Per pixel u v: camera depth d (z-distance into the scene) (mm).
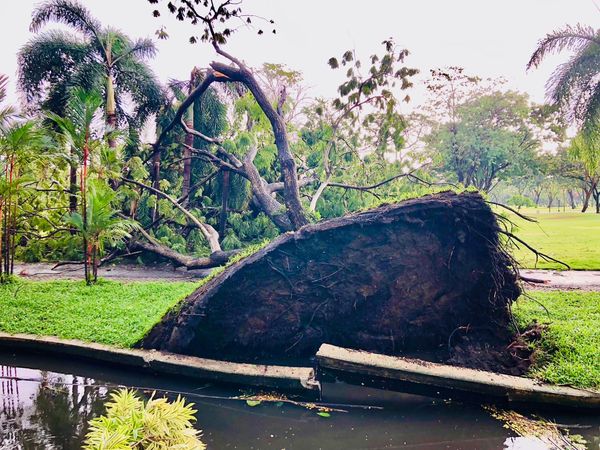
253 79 10539
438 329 5633
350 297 5641
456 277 5695
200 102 15625
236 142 13914
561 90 13930
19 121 10203
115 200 12914
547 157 31203
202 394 4676
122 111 16984
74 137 9992
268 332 5547
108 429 2041
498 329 5625
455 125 29312
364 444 3707
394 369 4684
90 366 5344
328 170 13961
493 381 4438
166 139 15883
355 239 5781
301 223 9977
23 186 10891
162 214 14281
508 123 29219
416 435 3854
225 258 11055
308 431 3916
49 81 15617
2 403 4387
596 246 16781
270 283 5629
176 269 12719
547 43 13656
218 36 6605
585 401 4133
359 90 11680
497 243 5766
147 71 16500
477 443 3723
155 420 2098
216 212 15047
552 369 4688
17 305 7348
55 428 3875
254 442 3719
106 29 15961
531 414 4230
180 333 5359
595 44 13242
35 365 5418
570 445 3674
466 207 5637
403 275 5676
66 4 15258
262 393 4641
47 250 14156
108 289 8992
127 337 5711
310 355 5652
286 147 10398
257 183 12750
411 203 5734
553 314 6691
